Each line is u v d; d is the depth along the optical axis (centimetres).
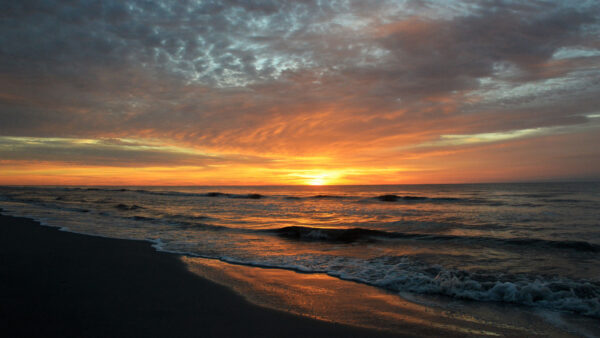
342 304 463
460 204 2605
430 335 360
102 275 595
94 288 512
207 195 4722
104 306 431
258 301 469
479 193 4259
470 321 405
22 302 436
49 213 1861
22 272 600
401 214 1934
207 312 419
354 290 536
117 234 1130
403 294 518
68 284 530
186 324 376
